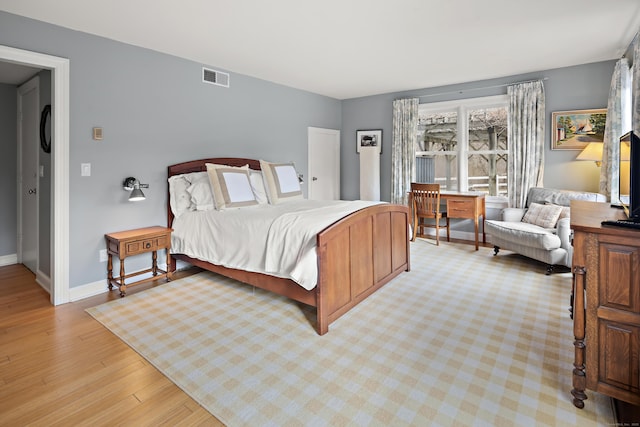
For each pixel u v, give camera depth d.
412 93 5.63
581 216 1.81
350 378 1.88
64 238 2.99
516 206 4.76
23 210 4.02
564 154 4.42
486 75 4.74
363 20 2.94
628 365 1.49
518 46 3.60
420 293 3.10
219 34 3.21
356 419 1.57
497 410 1.61
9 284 3.46
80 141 3.07
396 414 1.59
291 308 2.84
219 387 1.81
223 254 3.10
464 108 5.22
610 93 3.83
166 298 3.07
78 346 2.25
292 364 2.02
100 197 3.22
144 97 3.53
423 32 3.21
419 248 4.82
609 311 1.52
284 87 5.24
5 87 4.05
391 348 2.18
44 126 3.34
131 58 3.42
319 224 2.55
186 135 3.94
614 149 3.69
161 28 3.05
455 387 1.78
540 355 2.07
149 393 1.77
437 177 5.64
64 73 2.96
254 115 4.77
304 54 3.81
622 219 1.68
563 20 2.96
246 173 3.88
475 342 2.23
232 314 2.72
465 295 3.05
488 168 5.23
